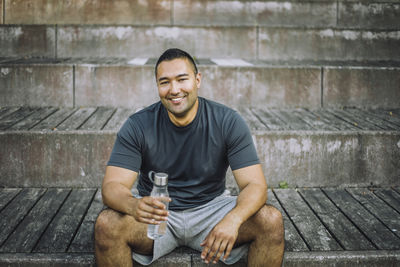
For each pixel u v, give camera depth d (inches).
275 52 170.1
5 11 183.0
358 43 169.3
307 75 135.7
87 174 103.7
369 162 105.7
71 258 71.2
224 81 134.8
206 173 68.9
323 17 188.1
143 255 69.3
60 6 183.8
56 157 102.9
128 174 66.7
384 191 103.7
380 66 140.4
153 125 68.0
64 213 88.9
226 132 67.6
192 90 64.4
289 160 105.3
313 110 134.0
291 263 73.0
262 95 136.0
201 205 70.8
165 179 60.1
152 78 133.3
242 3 187.5
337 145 105.0
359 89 136.9
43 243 76.1
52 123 111.1
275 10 187.9
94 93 133.2
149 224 62.6
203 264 70.7
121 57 168.7
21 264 71.0
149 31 169.0
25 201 94.8
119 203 61.8
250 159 67.7
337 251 74.2
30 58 161.6
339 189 105.1
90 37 167.3
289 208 93.0
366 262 73.1
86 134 102.3
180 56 64.5
